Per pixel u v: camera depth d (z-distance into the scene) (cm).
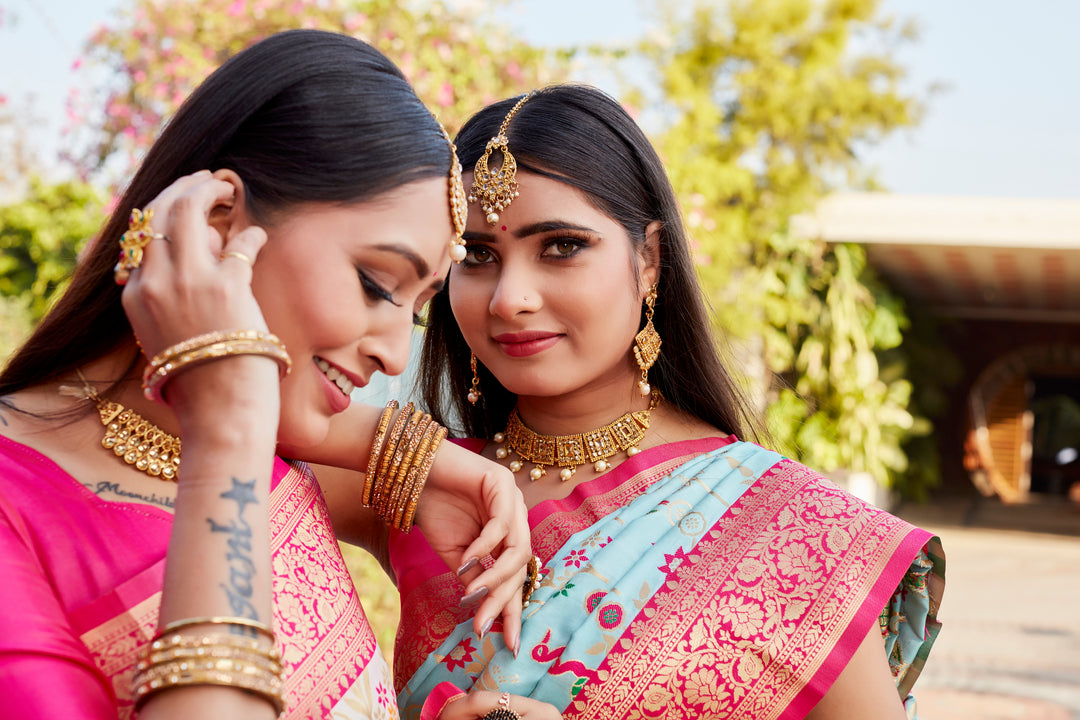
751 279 966
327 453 137
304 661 113
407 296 109
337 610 121
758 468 162
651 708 143
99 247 108
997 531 1266
